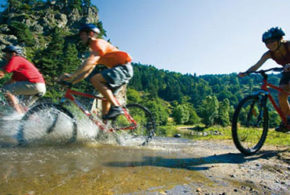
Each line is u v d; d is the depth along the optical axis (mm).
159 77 190625
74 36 81250
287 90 2855
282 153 2891
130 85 137750
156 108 78188
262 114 3025
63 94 3393
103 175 1682
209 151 3129
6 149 2395
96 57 3035
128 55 3191
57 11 99875
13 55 3678
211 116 75312
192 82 198125
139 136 3672
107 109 3461
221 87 190750
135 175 1741
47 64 47625
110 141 3504
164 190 1463
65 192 1325
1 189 1312
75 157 2205
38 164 1857
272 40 2830
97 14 109188
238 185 1682
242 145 2795
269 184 1749
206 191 1504
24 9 95875
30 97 3760
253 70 3197
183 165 2189
